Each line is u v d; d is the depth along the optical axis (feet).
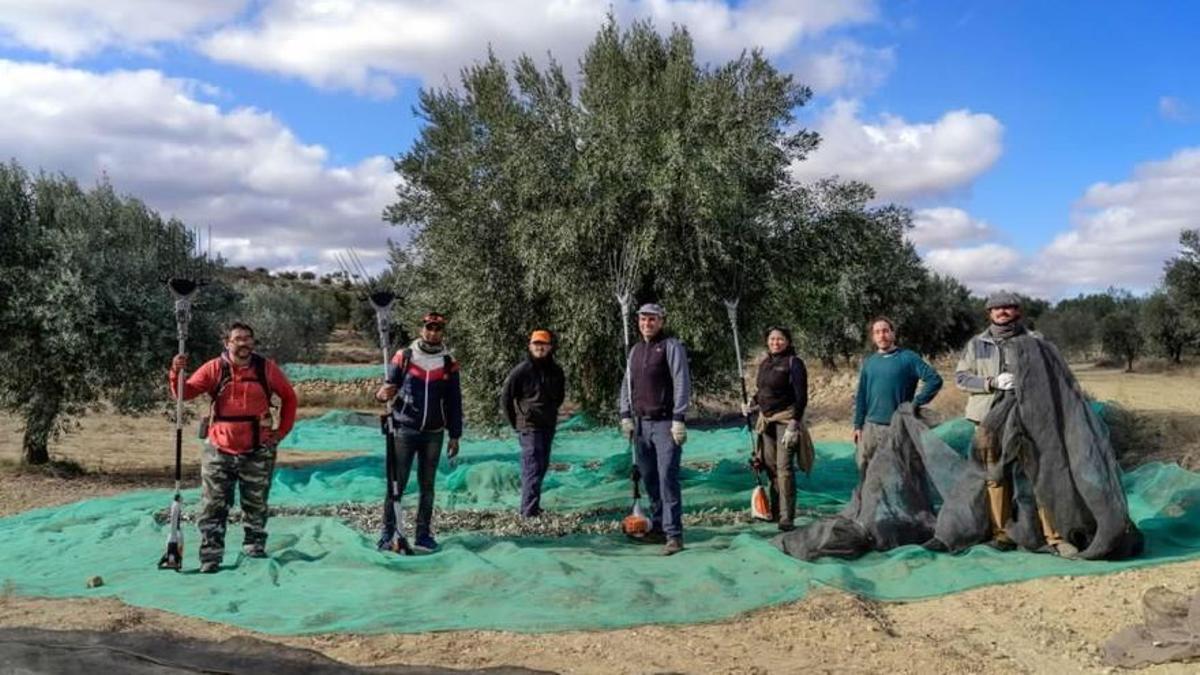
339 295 229.86
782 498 30.37
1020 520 25.61
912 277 108.68
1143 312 148.15
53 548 29.40
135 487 46.47
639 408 28.07
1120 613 20.17
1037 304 226.79
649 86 43.42
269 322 128.36
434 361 27.61
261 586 23.90
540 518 33.53
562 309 41.22
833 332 86.12
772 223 42.57
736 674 17.33
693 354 44.52
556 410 34.42
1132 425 47.98
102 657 17.51
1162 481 30.45
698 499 36.42
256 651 17.93
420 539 27.55
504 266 42.78
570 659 18.19
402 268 47.98
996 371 26.14
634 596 21.61
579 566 24.20
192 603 22.34
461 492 40.09
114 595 23.39
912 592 22.38
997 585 22.66
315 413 99.14
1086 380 118.42
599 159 39.32
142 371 48.73
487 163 42.60
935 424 29.48
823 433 70.13
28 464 50.11
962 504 26.12
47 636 19.08
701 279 40.55
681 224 40.06
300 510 35.88
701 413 49.62
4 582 24.90
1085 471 24.54
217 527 25.98
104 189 52.65
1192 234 107.24
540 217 40.42
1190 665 16.81
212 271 54.24
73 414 50.83
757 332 44.04
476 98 43.98
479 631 19.88
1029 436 25.27
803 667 17.65
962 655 18.17
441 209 44.52
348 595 22.75
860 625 19.86
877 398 28.84
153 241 52.08
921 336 134.00
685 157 38.60
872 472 27.32
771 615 20.66
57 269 46.73
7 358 47.67
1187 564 23.53
